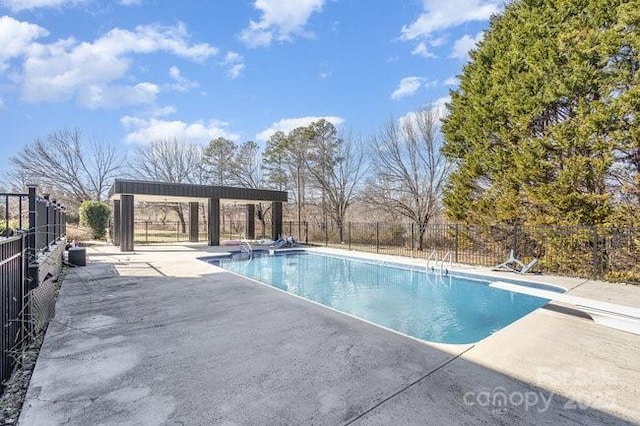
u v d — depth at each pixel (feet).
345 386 9.53
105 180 106.63
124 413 8.18
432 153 59.36
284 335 13.64
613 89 27.32
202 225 111.34
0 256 9.90
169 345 12.50
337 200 77.77
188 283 23.80
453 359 11.51
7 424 8.04
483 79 40.65
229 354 11.70
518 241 35.06
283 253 51.21
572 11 30.66
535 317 16.78
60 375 10.12
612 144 26.63
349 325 14.93
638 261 26.55
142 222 98.22
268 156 95.40
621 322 15.17
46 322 14.92
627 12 25.80
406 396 9.03
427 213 58.80
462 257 41.06
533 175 31.76
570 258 29.40
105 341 12.86
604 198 27.43
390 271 37.47
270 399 8.84
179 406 8.49
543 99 31.27
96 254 40.86
